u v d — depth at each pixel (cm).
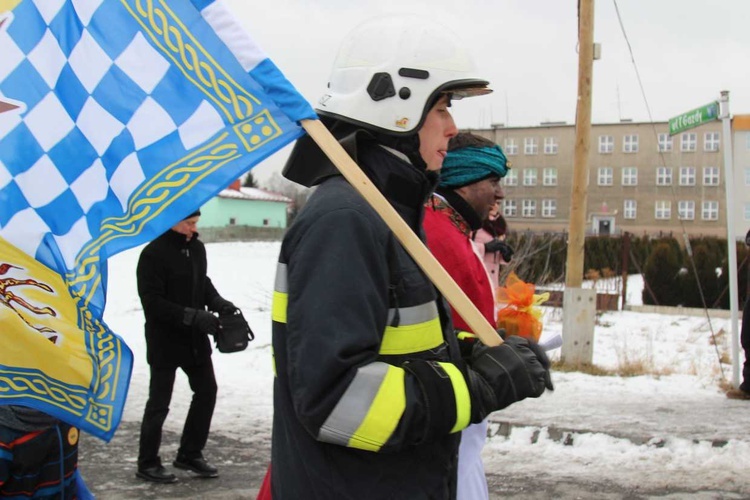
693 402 784
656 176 5988
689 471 593
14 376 216
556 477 581
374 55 226
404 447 195
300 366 188
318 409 188
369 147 223
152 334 555
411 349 204
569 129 6050
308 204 207
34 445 274
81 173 213
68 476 290
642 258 2928
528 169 6159
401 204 222
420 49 225
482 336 216
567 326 982
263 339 1166
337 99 228
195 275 562
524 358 212
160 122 211
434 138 234
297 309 191
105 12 216
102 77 214
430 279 206
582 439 653
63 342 216
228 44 211
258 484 563
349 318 188
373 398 188
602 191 6106
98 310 209
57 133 214
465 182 344
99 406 218
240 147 208
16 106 214
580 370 949
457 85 228
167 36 213
